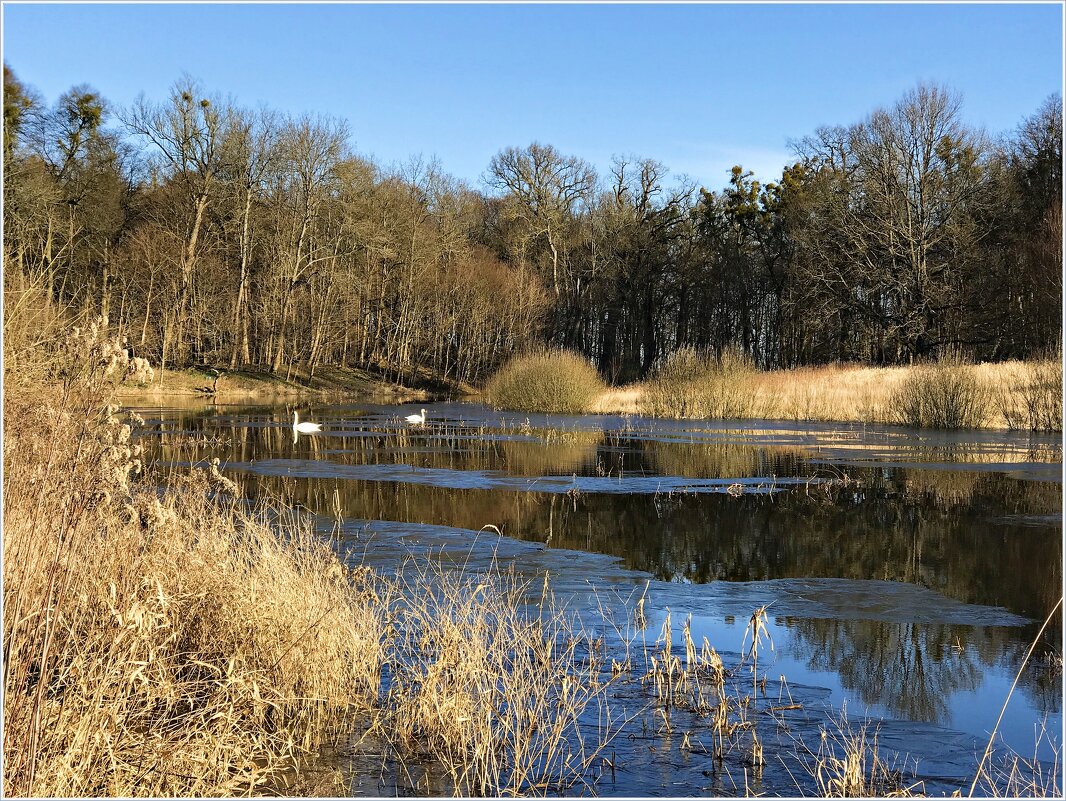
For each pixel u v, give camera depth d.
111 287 35.94
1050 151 39.72
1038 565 9.12
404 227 52.28
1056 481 14.76
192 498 6.67
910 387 25.55
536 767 4.66
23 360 5.80
